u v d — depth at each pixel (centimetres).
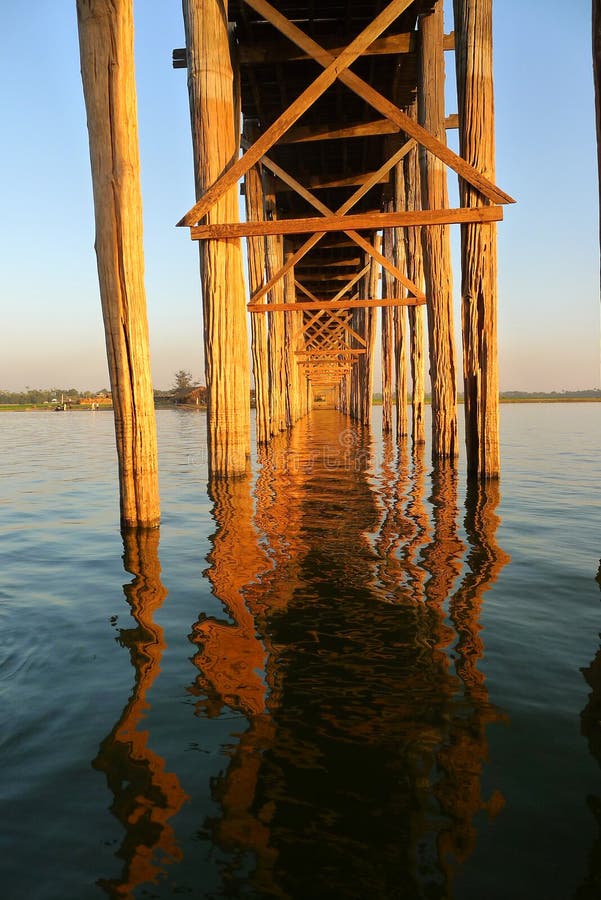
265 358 1499
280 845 153
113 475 1024
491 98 716
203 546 479
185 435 2317
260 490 772
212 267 743
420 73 974
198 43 721
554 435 2128
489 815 163
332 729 206
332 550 457
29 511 681
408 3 635
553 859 148
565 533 512
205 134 728
